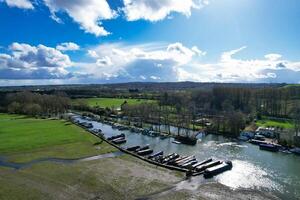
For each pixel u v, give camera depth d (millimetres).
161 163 93500
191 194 69250
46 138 133000
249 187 74500
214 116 189875
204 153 110875
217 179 80188
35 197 67000
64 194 68938
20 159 98125
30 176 81062
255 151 114375
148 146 118250
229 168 90062
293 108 198875
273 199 67250
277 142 125438
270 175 84188
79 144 122125
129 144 127938
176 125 171875
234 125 147125
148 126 176875
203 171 85375
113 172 84812
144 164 93625
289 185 76125
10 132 148375
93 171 85688
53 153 106500
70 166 90688
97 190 71438
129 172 84938
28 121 195125
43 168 88312
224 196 68375
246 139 134875
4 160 97062
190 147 121750
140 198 67062
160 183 76188
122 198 67000
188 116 178875
